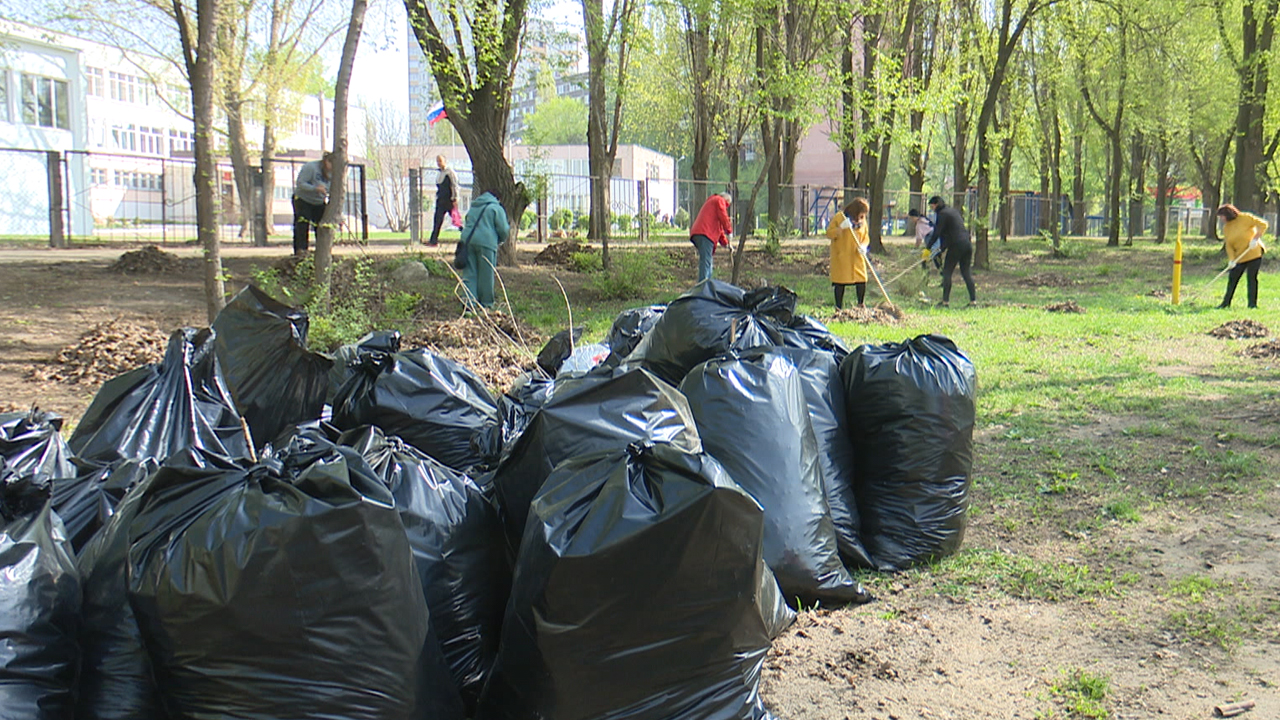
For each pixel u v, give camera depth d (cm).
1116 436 667
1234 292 1532
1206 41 3086
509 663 266
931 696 326
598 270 1745
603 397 349
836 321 1226
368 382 475
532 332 1049
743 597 254
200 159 770
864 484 462
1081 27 2730
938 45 2745
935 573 435
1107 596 407
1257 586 412
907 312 1366
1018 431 677
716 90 2722
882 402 451
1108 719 310
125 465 333
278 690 230
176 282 1396
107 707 250
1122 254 2994
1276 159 3806
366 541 236
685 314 491
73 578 252
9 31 2964
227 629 227
